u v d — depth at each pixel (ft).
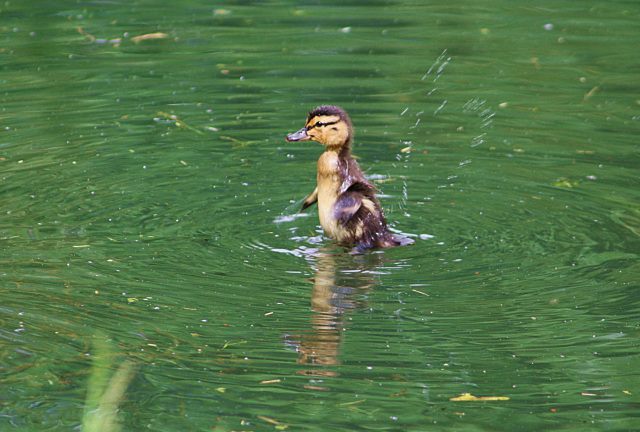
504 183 44.52
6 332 28.76
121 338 28.66
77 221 38.88
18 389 25.79
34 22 77.30
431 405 25.27
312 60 66.69
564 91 59.41
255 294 32.14
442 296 32.22
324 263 35.27
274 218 40.45
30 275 33.14
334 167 38.65
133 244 36.60
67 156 47.39
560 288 32.76
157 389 25.88
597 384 26.37
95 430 23.82
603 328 29.68
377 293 32.48
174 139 50.85
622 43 70.49
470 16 80.74
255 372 26.86
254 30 75.56
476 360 27.71
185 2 86.53
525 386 26.30
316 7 84.94
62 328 29.19
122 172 45.47
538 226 39.09
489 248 36.78
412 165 47.03
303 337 28.96
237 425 24.12
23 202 40.73
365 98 58.08
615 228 38.52
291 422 24.31
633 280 33.27
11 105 55.52
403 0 87.56
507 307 31.27
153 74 63.31
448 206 41.75
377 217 38.09
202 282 33.04
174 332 29.09
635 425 24.27
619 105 56.29
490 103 57.06
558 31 74.69
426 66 65.16
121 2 86.28
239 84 61.11
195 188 43.75
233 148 49.73
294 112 55.47
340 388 26.04
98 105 56.34
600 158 47.60
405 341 28.89
